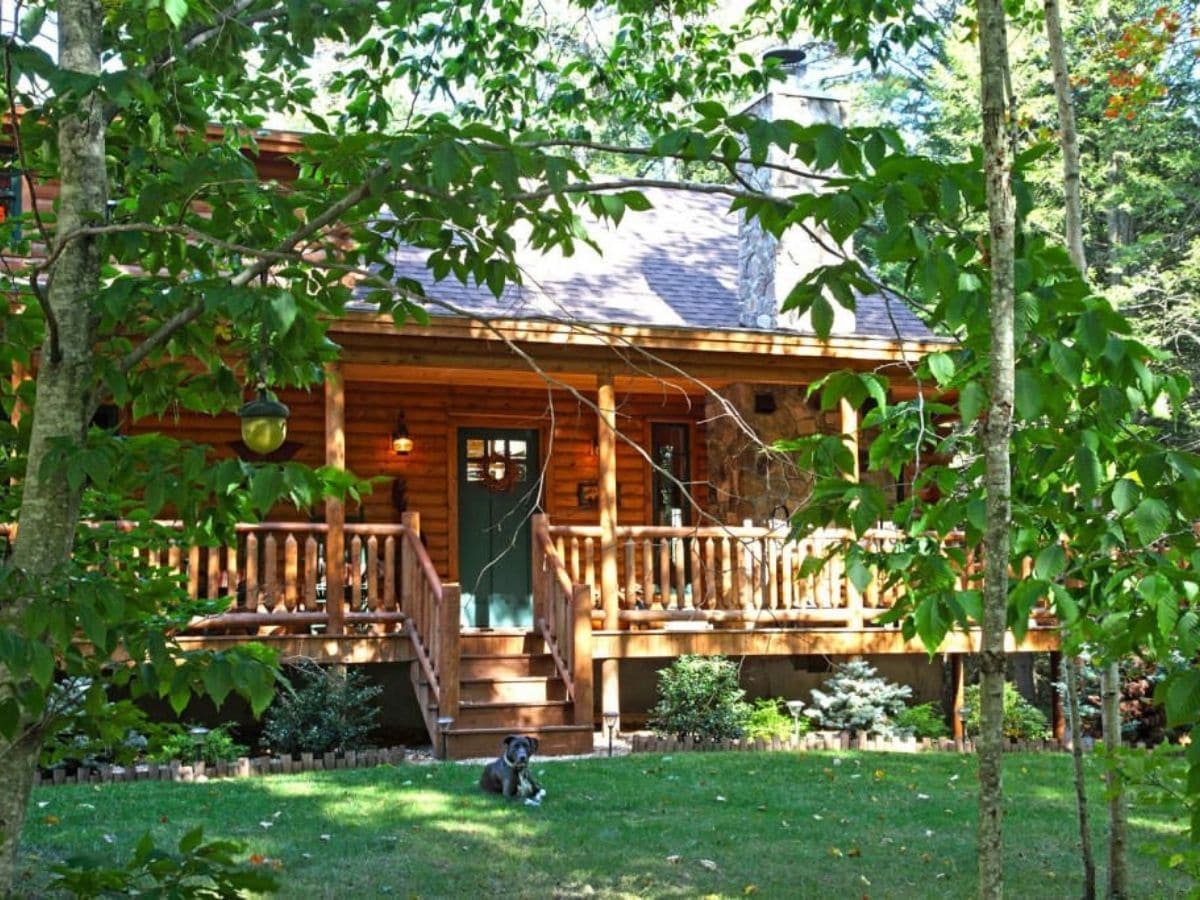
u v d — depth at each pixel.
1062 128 7.13
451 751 10.94
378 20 4.22
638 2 10.68
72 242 3.52
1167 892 7.34
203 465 3.14
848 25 9.24
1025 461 4.04
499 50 10.80
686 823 8.58
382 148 3.38
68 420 3.43
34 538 3.34
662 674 12.48
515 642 12.72
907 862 7.87
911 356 13.42
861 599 13.17
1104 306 3.42
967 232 3.76
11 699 3.00
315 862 7.42
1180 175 22.62
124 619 3.24
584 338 12.43
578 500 15.23
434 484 14.74
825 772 10.48
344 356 11.88
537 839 8.08
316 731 10.80
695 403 15.76
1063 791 10.15
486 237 3.88
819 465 3.88
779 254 14.05
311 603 11.55
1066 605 4.00
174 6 3.47
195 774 9.99
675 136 3.32
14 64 3.12
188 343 3.93
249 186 3.94
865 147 3.35
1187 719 3.14
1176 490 3.45
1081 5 20.69
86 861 2.97
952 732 13.52
